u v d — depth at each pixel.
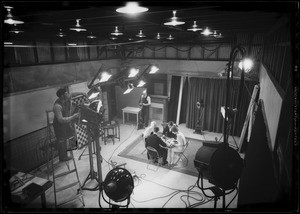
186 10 3.09
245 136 8.09
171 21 3.29
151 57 11.23
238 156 2.26
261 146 4.18
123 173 3.52
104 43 10.09
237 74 8.90
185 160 7.65
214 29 5.86
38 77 7.17
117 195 3.41
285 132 2.58
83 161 7.64
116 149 8.52
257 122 5.02
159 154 6.85
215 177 2.29
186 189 6.06
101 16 3.44
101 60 10.41
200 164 3.51
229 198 5.53
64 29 5.43
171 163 7.25
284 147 2.39
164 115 11.21
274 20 4.03
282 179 2.08
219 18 3.96
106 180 3.50
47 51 7.55
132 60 11.73
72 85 8.53
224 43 9.34
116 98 12.09
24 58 6.68
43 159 7.37
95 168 7.13
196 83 10.12
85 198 5.73
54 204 5.48
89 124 5.64
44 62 7.39
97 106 5.71
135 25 4.81
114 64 11.43
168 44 10.28
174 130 7.55
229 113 2.29
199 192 5.91
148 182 6.41
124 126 11.06
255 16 3.59
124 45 11.02
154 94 11.53
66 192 5.96
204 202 5.46
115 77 8.70
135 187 6.18
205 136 9.78
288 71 2.72
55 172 6.96
